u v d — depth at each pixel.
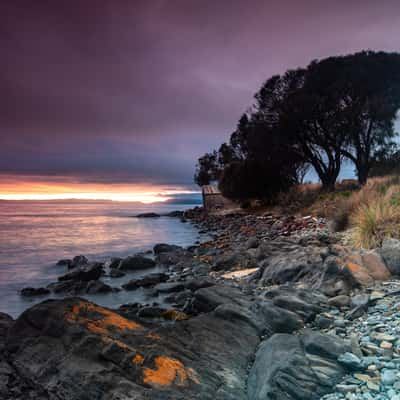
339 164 27.78
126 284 11.05
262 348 4.30
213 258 14.16
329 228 14.78
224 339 4.63
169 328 4.57
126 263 13.98
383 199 11.34
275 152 29.45
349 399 3.17
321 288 6.60
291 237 15.48
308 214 21.22
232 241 18.23
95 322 4.30
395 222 9.22
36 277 12.91
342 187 27.73
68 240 23.25
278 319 5.23
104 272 13.37
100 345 3.91
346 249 7.87
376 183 17.78
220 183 36.16
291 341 4.18
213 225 29.66
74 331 4.13
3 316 6.20
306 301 5.90
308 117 26.45
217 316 5.42
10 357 4.23
